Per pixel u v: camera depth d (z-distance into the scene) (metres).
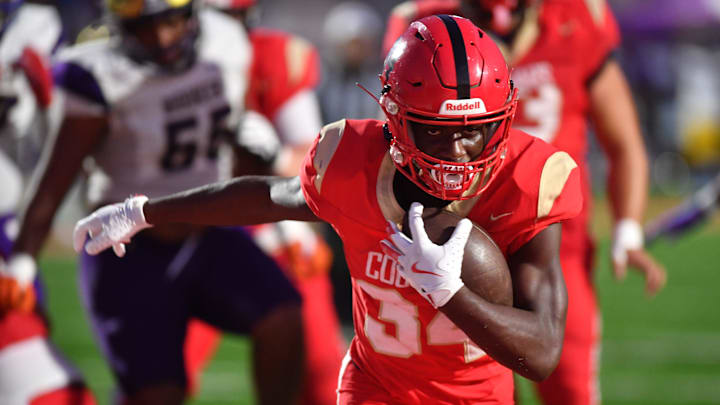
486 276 7.45
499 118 7.45
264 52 13.72
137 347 11.03
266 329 11.39
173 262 11.57
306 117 13.95
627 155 13.22
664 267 36.25
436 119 7.34
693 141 54.72
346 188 7.86
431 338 8.22
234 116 12.21
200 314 11.87
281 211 8.34
